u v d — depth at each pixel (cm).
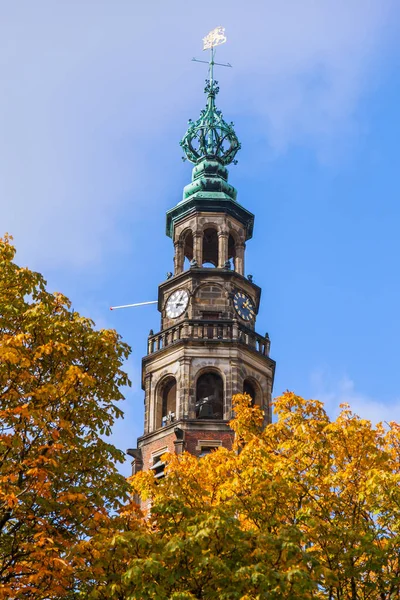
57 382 3622
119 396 3750
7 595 3106
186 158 8675
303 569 3212
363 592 3566
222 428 6988
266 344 7588
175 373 7319
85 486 3550
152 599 3059
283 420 4106
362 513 3731
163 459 4256
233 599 3091
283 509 3659
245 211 8244
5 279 3822
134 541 3197
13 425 3428
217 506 3403
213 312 7669
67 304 3919
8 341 3494
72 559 3228
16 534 3369
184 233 8150
